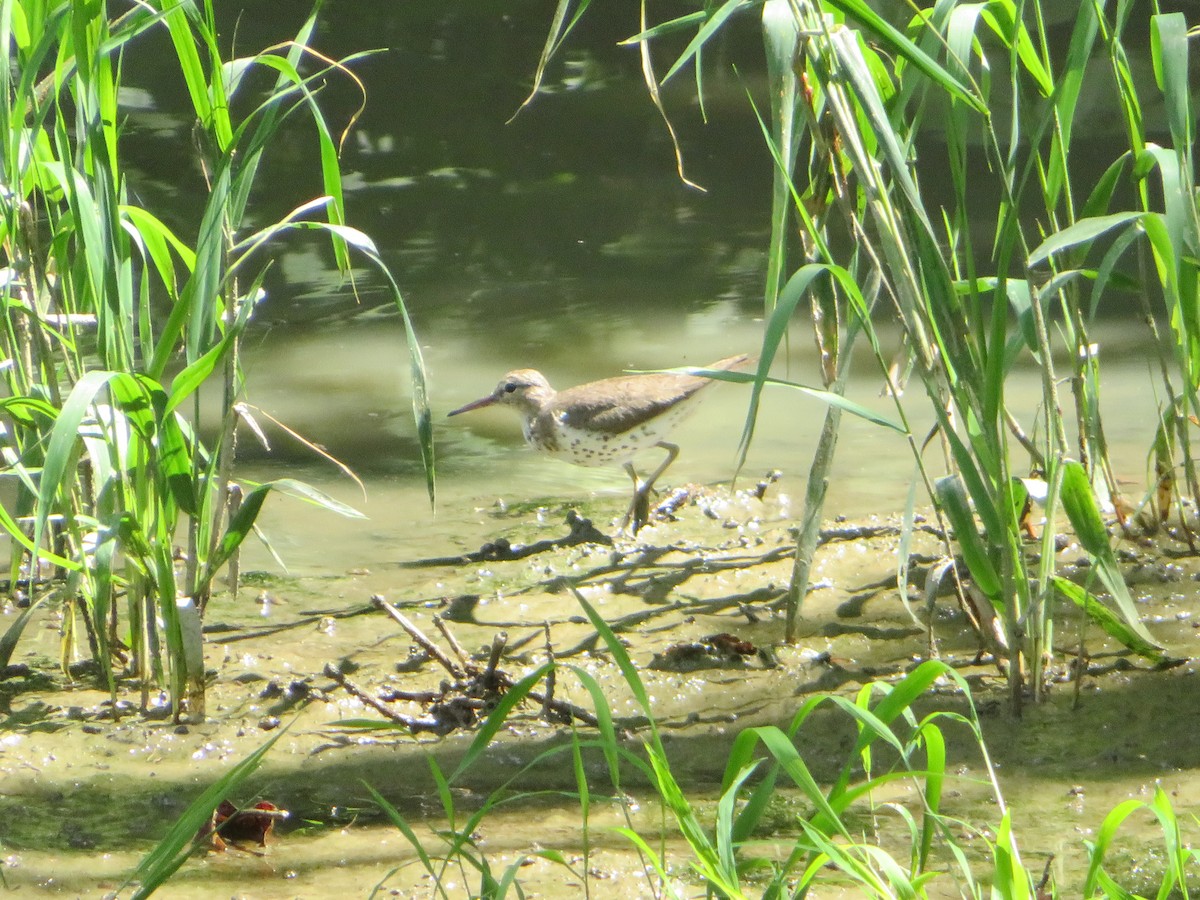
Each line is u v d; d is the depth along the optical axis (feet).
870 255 24.27
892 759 25.17
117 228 25.38
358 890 21.17
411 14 96.58
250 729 26.84
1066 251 30.27
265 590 33.78
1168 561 32.91
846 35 23.54
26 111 27.55
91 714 27.43
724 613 31.94
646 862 21.84
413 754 25.89
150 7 25.35
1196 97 70.08
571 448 40.24
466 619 32.12
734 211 64.75
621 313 53.62
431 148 73.51
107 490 25.84
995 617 28.09
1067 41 78.18
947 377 24.89
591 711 27.37
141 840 22.80
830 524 36.99
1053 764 24.58
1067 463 25.58
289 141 74.79
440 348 51.31
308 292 57.11
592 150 73.26
